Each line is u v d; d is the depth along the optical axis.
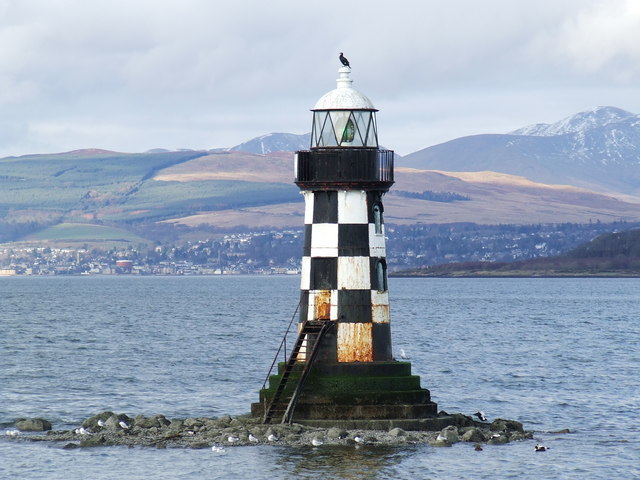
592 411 167.12
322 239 138.75
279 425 135.25
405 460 123.31
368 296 138.12
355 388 136.75
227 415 151.00
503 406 172.12
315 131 141.25
